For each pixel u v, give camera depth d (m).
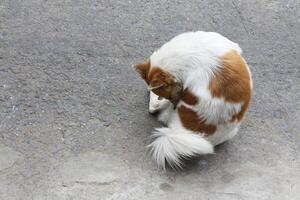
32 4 3.07
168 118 2.59
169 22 3.10
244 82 2.44
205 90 2.41
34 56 2.85
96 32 3.00
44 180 2.44
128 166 2.51
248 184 2.51
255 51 3.03
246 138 2.66
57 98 2.70
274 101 2.81
